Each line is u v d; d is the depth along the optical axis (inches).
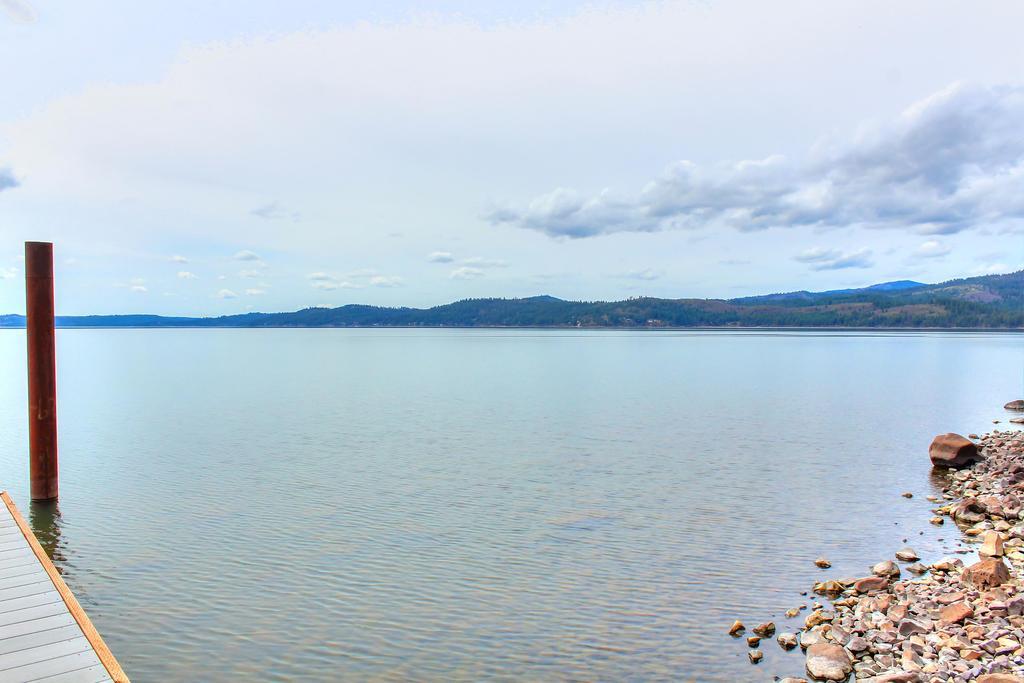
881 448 1240.8
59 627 391.5
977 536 726.5
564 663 464.8
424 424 1517.0
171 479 965.2
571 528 751.1
